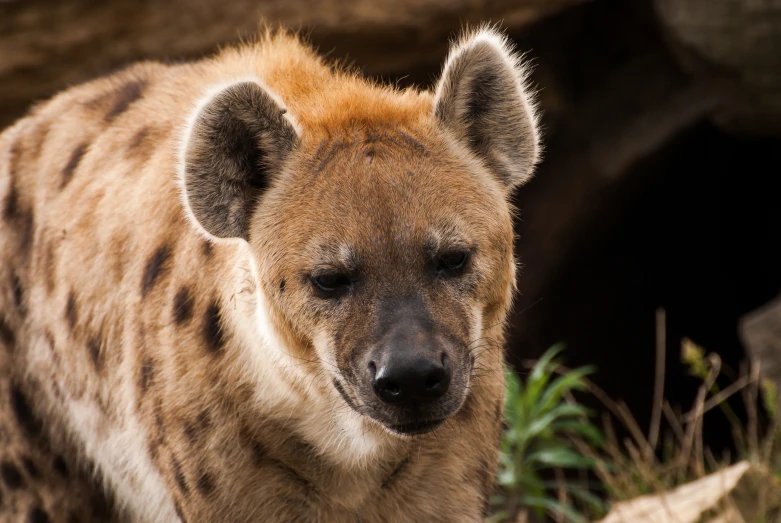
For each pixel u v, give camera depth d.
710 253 21.78
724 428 18.12
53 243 7.84
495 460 7.25
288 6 14.62
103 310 7.44
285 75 7.21
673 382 21.11
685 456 10.77
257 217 6.46
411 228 6.03
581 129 19.55
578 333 21.33
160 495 7.46
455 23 15.00
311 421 6.61
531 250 20.00
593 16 19.39
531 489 10.62
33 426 8.07
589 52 19.77
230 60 7.79
